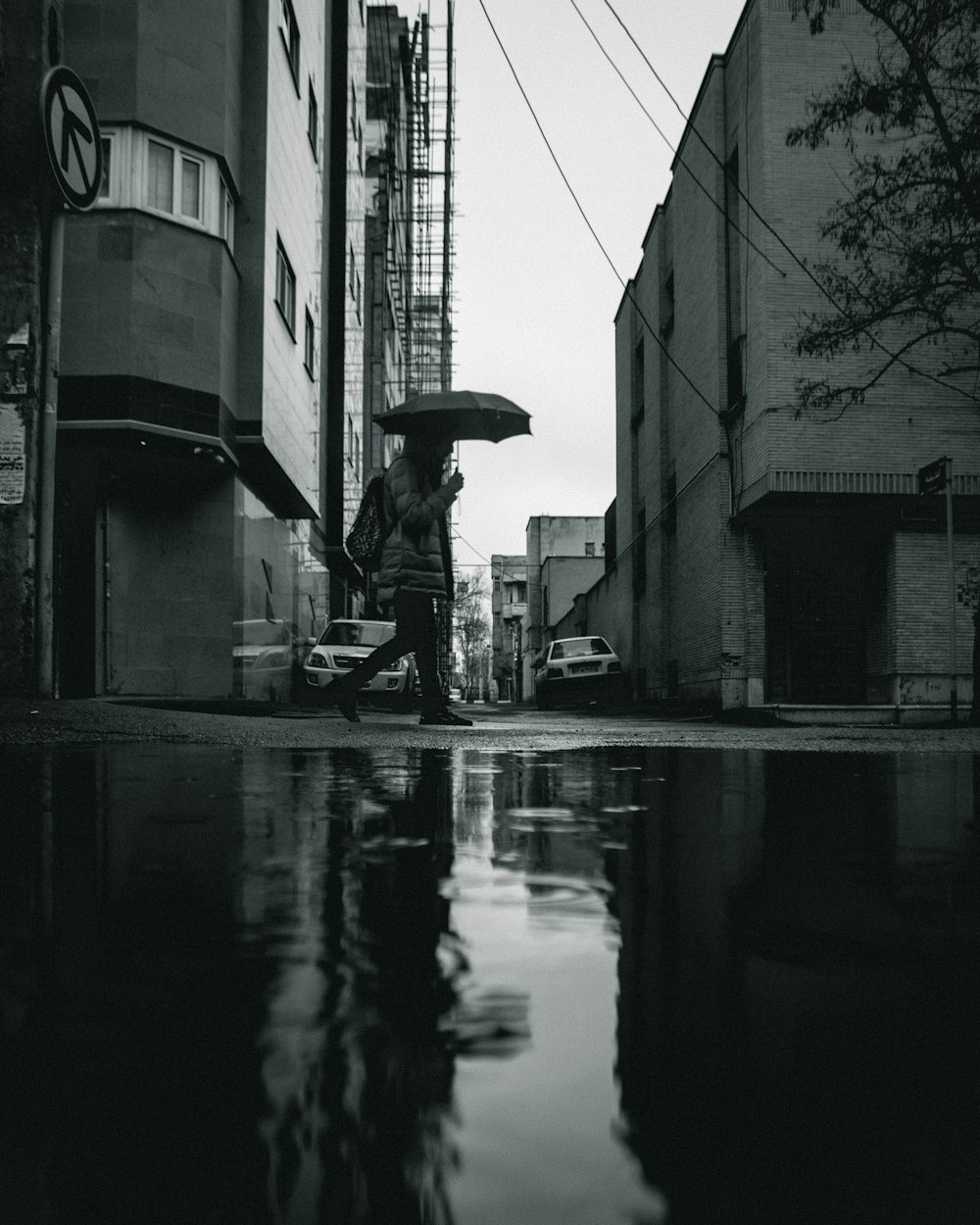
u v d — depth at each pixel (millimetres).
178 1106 636
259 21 17500
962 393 18672
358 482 33469
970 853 2031
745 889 1580
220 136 15898
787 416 18641
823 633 20453
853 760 5398
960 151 13852
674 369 25766
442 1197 522
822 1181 564
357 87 32031
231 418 16703
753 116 19656
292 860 1829
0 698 7305
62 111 7746
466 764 4668
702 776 4148
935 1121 649
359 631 20000
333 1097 658
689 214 23984
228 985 946
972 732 10305
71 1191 526
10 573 7797
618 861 1862
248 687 18234
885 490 18500
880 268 18672
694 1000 928
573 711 25344
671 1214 515
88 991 924
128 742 6141
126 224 14898
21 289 7938
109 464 15891
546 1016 859
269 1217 502
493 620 102938
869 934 1254
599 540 71562
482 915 1335
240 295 17266
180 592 16609
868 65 18969
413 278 53062
